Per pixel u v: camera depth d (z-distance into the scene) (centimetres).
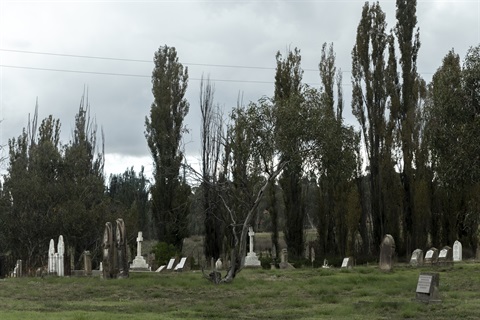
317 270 3853
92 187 6331
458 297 2377
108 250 3459
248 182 3309
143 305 2361
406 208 5853
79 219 5812
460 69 2931
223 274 3750
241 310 2252
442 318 1908
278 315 2091
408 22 6050
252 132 3133
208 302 2455
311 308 2261
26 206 5869
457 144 2788
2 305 2331
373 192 5981
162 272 4166
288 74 5900
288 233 5831
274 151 3108
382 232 5869
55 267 4153
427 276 2267
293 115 3058
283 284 3052
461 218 5591
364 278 3127
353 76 6134
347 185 5834
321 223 5975
